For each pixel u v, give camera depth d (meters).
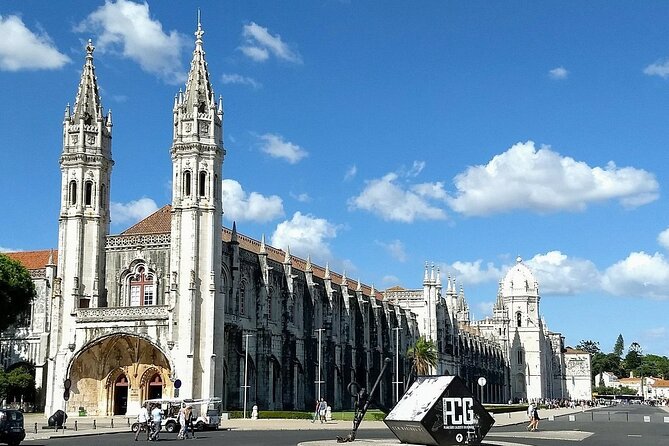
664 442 63.03
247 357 100.38
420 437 50.03
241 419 93.62
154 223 106.06
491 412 147.00
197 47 100.50
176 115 98.00
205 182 96.62
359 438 63.16
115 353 96.81
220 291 95.81
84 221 99.25
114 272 99.81
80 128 100.31
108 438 64.44
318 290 122.81
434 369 152.62
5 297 98.19
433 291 163.38
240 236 119.06
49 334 108.44
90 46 103.62
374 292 145.00
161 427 67.94
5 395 107.31
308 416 99.88
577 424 100.69
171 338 91.94
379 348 142.62
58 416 74.81
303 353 116.81
